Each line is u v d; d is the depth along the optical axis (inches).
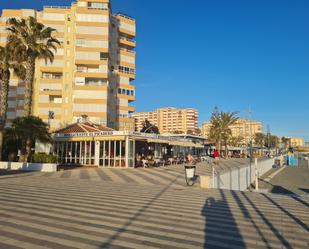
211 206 452.1
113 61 2802.7
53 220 345.7
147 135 1385.3
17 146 1412.4
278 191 999.6
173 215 384.2
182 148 1807.3
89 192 573.6
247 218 376.2
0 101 1243.8
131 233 299.0
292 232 314.5
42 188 623.5
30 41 1222.3
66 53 2647.6
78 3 2674.7
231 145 3806.6
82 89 2488.9
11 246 253.1
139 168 1245.7
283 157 3198.8
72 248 250.7
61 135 1481.3
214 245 266.7
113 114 2721.5
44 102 2566.4
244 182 1104.8
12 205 431.2
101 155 1350.9
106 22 2605.8
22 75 1298.0
